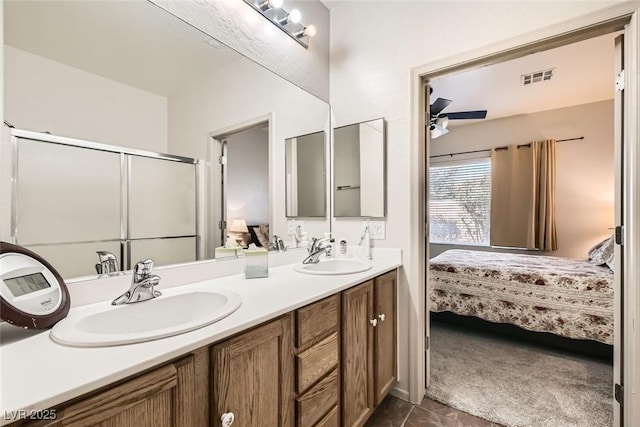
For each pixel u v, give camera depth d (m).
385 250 1.93
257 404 0.91
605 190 3.65
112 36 1.13
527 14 1.51
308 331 1.11
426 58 1.80
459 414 1.68
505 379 2.01
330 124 2.21
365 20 2.06
